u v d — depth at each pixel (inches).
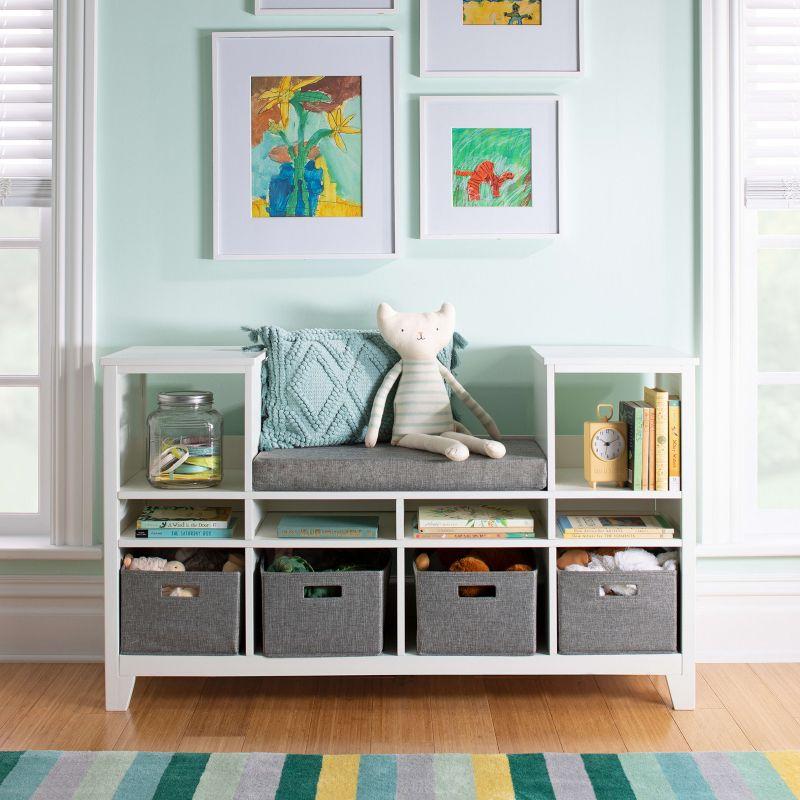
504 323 96.9
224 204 94.8
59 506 96.0
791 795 69.7
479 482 83.2
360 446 90.6
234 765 73.9
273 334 89.9
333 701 86.5
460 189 95.0
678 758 75.2
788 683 91.3
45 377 99.1
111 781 71.5
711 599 97.0
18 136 94.9
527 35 94.1
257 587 87.4
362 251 95.4
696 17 94.6
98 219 95.5
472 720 82.4
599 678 92.0
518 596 83.5
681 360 82.8
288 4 94.0
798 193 95.1
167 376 96.4
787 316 109.2
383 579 84.4
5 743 78.2
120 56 94.3
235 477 91.0
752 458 99.7
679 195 95.8
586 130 95.4
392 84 94.2
